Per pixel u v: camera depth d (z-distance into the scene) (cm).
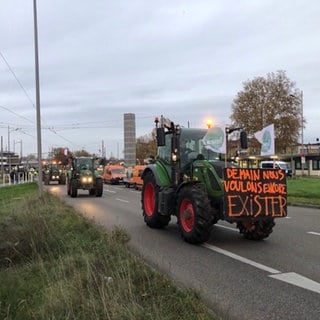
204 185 1116
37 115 2394
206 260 904
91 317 494
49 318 500
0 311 534
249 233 1130
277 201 1074
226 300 644
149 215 1389
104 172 6031
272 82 6512
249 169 1058
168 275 719
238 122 6562
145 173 1439
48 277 664
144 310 510
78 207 2111
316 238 1152
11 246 830
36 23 2383
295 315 588
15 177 6041
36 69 2392
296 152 8469
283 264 862
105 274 658
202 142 1240
